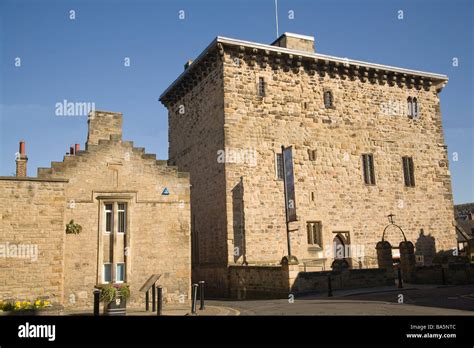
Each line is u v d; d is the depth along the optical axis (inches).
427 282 975.6
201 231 1090.7
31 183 682.8
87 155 786.2
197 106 1167.6
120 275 771.4
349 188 1115.9
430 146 1258.0
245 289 896.9
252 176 1014.4
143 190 802.8
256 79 1063.6
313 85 1128.2
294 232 1027.3
